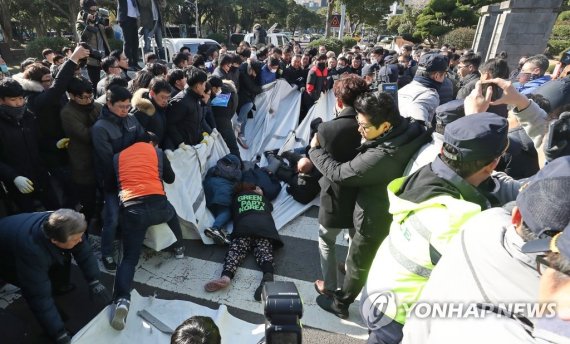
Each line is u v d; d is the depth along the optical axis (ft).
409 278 4.37
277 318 3.09
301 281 9.80
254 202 11.30
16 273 6.80
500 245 2.78
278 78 22.52
